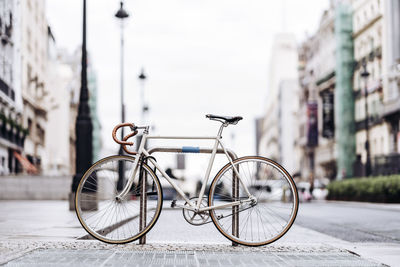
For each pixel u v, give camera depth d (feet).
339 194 112.68
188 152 18.29
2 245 18.29
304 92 256.52
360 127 185.16
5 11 117.39
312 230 36.09
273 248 18.21
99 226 18.17
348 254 17.02
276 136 406.62
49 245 18.30
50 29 180.86
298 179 264.93
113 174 18.40
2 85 114.52
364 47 183.11
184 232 32.71
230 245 18.95
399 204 86.12
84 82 49.03
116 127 18.52
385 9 160.25
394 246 20.11
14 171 128.47
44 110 166.81
